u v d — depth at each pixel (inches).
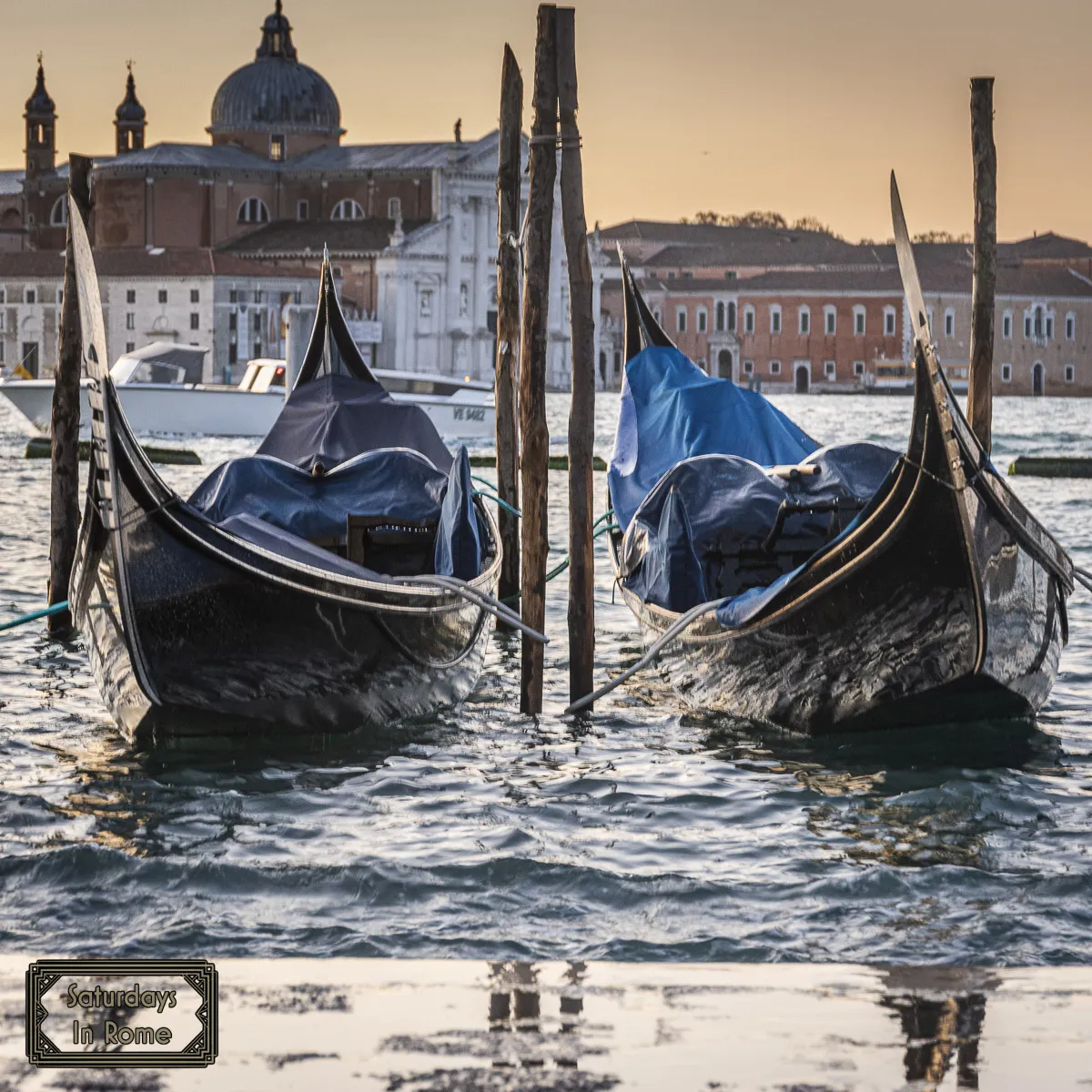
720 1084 270.8
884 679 598.9
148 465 558.9
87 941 406.3
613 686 679.1
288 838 494.9
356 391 909.8
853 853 480.1
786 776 573.3
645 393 872.9
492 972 327.9
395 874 452.8
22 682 731.4
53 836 497.4
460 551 700.0
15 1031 293.6
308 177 6604.3
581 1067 278.1
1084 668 760.3
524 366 682.8
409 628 635.5
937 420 550.0
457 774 576.4
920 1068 278.2
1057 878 450.3
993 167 831.7
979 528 563.8
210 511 711.1
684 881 447.5
